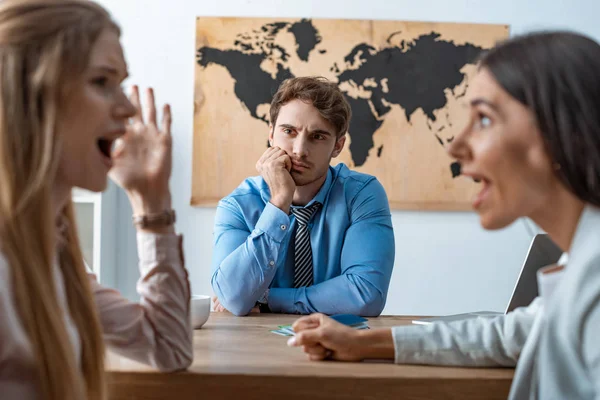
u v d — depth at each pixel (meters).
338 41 3.22
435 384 0.85
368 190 1.89
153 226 0.90
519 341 0.92
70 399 0.67
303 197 1.88
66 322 0.75
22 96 0.67
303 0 3.23
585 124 0.72
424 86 3.22
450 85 3.22
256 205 1.91
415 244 3.22
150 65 3.23
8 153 0.65
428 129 3.22
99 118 0.73
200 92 3.22
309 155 1.78
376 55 3.22
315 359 0.97
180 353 0.87
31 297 0.66
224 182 3.21
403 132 3.21
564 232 0.79
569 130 0.72
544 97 0.74
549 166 0.75
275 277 1.84
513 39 0.81
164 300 0.88
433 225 3.23
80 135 0.72
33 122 0.67
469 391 0.86
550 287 0.81
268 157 1.79
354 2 3.24
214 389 0.86
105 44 0.73
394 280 3.23
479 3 3.26
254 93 3.21
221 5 3.24
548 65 0.74
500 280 3.23
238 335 1.23
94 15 0.73
